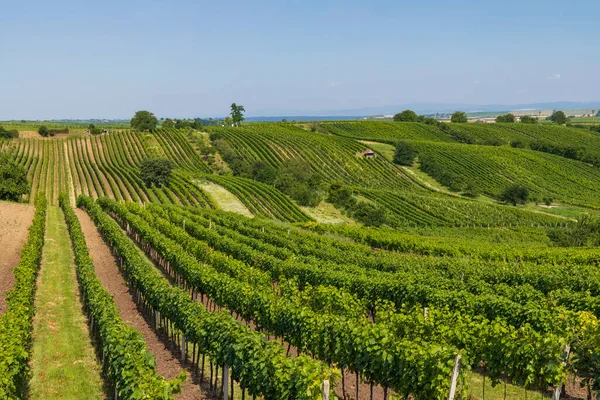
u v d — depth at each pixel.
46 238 39.59
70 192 77.50
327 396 9.94
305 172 96.44
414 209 83.56
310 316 15.41
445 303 20.00
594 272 27.19
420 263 31.31
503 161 116.56
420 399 11.37
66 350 17.36
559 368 11.59
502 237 68.62
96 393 14.31
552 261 37.19
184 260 26.09
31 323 19.12
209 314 15.62
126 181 82.69
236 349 12.90
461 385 11.04
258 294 18.30
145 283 21.53
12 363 12.65
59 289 25.39
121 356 13.05
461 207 87.19
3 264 29.86
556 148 130.25
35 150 107.75
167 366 16.72
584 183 109.19
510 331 13.44
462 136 148.00
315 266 26.36
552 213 90.62
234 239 39.34
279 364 11.53
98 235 42.72
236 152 113.25
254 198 78.31
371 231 53.94
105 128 152.00
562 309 16.98
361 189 92.19
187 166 102.56
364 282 22.84
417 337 13.80
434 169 109.38
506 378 15.34
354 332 13.39
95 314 17.62
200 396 14.40
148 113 128.12
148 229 36.06
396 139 135.38
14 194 62.78
